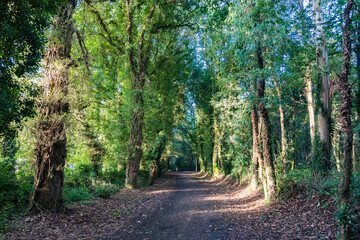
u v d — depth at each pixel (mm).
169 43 20625
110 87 19094
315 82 12367
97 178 14539
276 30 9242
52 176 7793
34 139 8047
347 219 4895
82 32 9578
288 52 10820
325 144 10375
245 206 10812
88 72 9625
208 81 28812
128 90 17828
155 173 24625
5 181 8492
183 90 29719
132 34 17516
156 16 16875
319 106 10789
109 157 18922
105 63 18828
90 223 7277
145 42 18328
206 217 8477
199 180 28172
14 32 4684
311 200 8000
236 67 15453
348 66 4875
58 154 8047
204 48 24109
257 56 10328
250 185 14789
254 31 9438
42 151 7910
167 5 17219
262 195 11906
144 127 19359
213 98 20969
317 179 9016
